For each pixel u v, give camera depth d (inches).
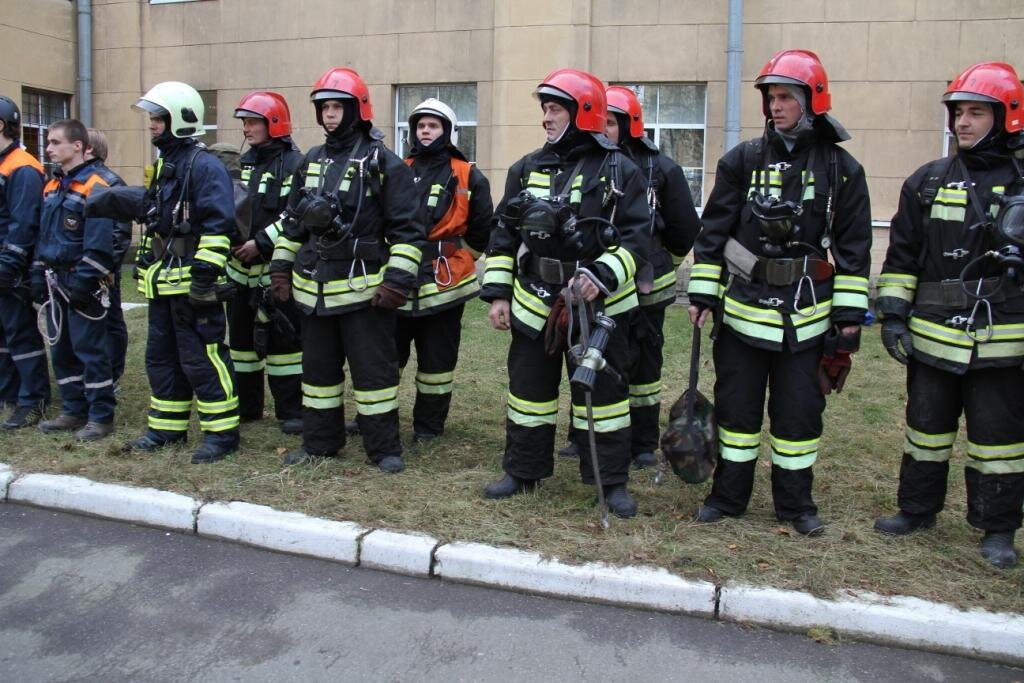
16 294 216.4
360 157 183.5
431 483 182.1
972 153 146.8
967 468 154.6
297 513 164.9
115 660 126.1
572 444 210.1
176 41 584.7
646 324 193.9
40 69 588.1
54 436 210.8
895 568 146.3
